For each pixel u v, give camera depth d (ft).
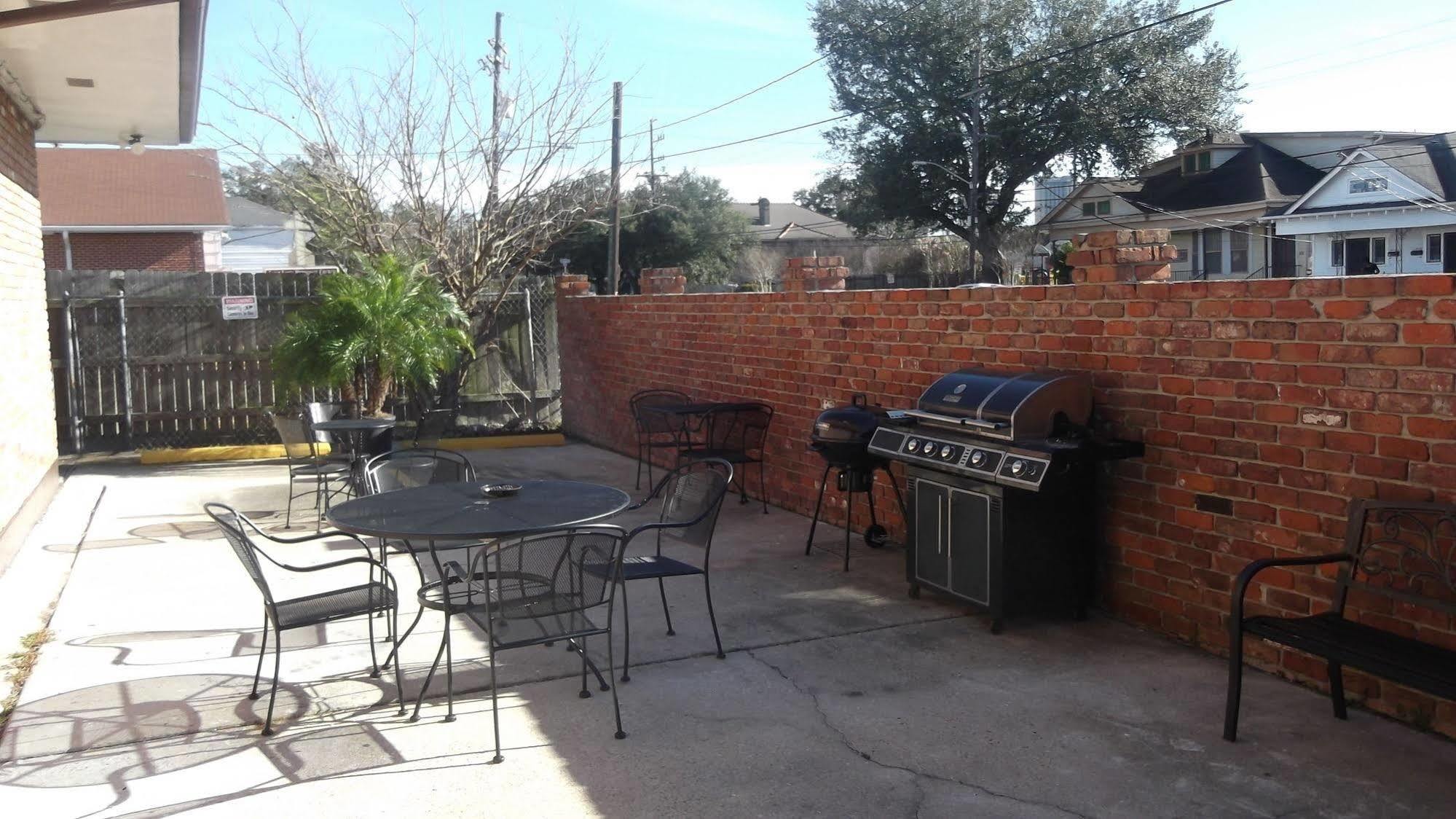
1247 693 14.46
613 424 39.01
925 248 153.07
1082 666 15.62
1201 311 15.74
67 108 29.60
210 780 12.30
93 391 38.75
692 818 11.30
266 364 40.37
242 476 34.94
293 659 16.55
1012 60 113.19
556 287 44.62
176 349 39.50
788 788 11.95
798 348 26.78
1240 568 15.38
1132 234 17.43
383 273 37.35
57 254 78.07
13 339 25.52
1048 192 144.56
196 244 81.15
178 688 15.29
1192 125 113.19
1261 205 101.24
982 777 12.15
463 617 18.61
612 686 13.43
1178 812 11.25
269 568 22.48
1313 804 11.38
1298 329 14.30
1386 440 13.21
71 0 18.71
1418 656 11.72
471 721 13.97
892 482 22.90
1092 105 112.27
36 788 12.12
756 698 14.62
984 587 17.31
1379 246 95.61
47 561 23.16
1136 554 17.24
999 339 19.94
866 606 18.89
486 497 15.81
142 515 28.25
